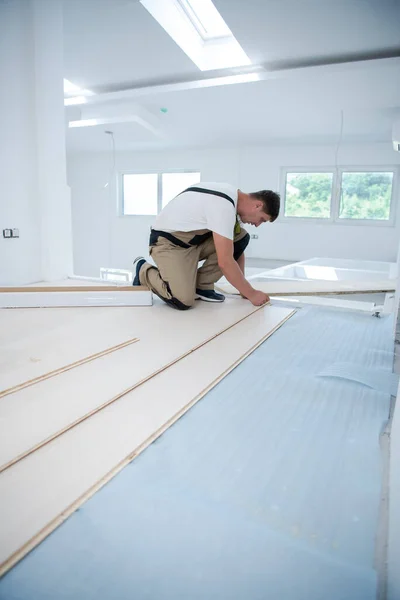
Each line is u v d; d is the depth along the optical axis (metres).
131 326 1.73
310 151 6.12
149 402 1.04
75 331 1.65
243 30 3.31
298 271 5.20
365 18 3.06
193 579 0.55
